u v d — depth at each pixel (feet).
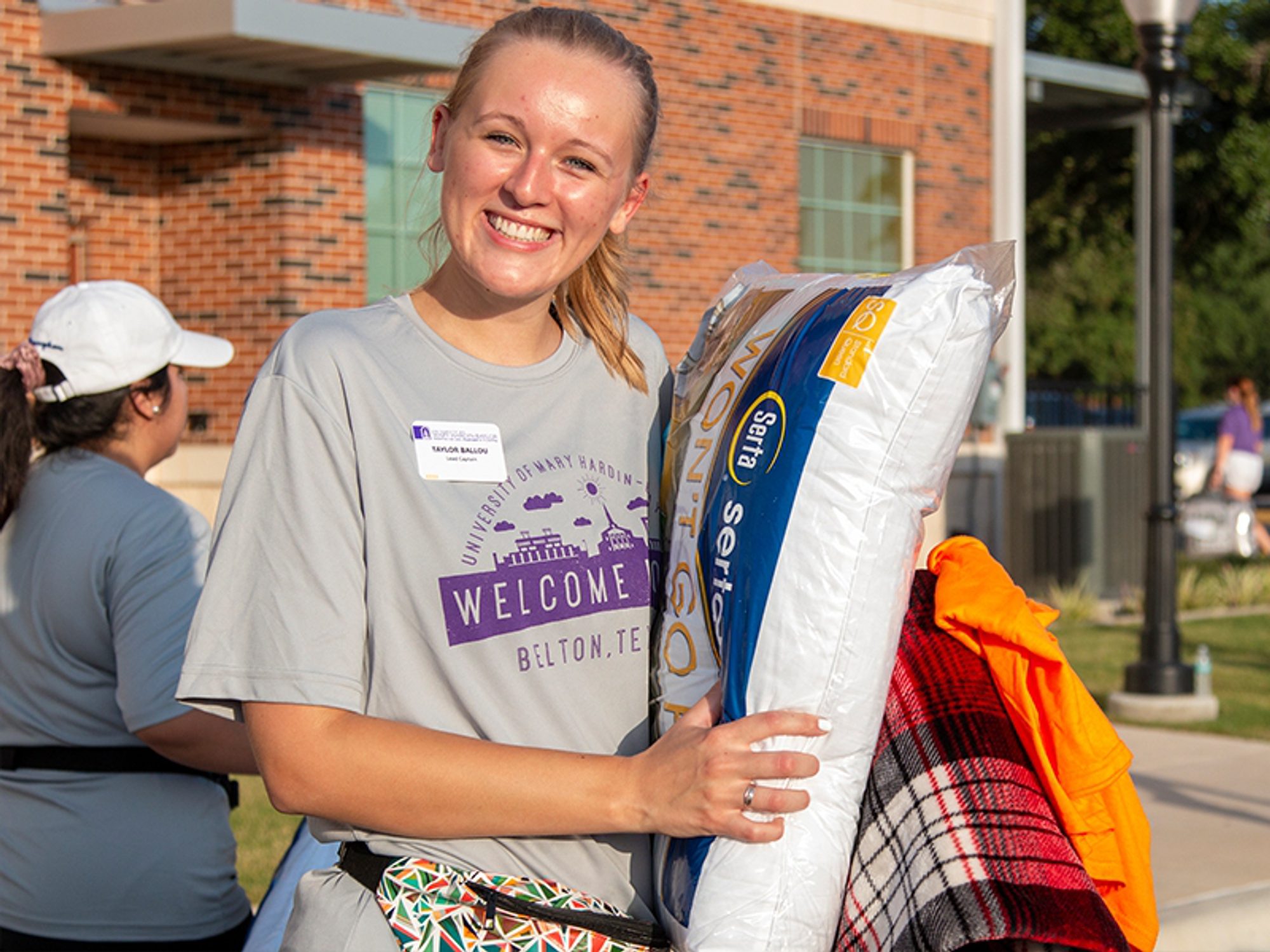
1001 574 6.15
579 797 5.62
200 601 5.79
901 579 5.75
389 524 5.83
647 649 6.34
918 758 5.79
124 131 29.27
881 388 5.71
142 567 8.64
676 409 6.75
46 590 8.77
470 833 5.68
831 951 5.82
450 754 5.60
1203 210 87.71
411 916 5.76
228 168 30.04
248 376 29.91
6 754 8.92
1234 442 47.78
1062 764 5.76
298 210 29.68
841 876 5.74
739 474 5.93
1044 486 42.47
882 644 5.72
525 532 6.06
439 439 5.96
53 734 8.84
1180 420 71.92
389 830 5.70
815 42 39.55
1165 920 14.58
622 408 6.61
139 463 9.51
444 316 6.28
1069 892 5.36
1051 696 5.75
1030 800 5.65
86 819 8.80
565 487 6.23
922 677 6.00
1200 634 35.91
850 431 5.70
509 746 5.68
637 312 36.06
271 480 5.77
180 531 8.87
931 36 42.29
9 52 26.22
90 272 29.81
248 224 29.89
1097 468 42.93
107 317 9.20
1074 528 42.75
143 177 30.58
